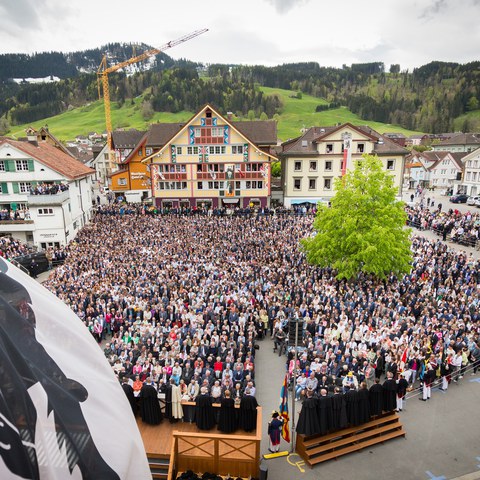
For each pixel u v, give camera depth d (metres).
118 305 24.86
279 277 28.89
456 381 19.09
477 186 75.75
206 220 47.78
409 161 104.00
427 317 22.23
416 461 14.05
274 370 20.23
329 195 59.25
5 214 41.31
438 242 37.09
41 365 3.31
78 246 38.03
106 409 3.69
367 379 18.11
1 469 2.62
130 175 70.81
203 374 18.12
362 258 27.53
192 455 12.72
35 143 51.12
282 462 13.97
